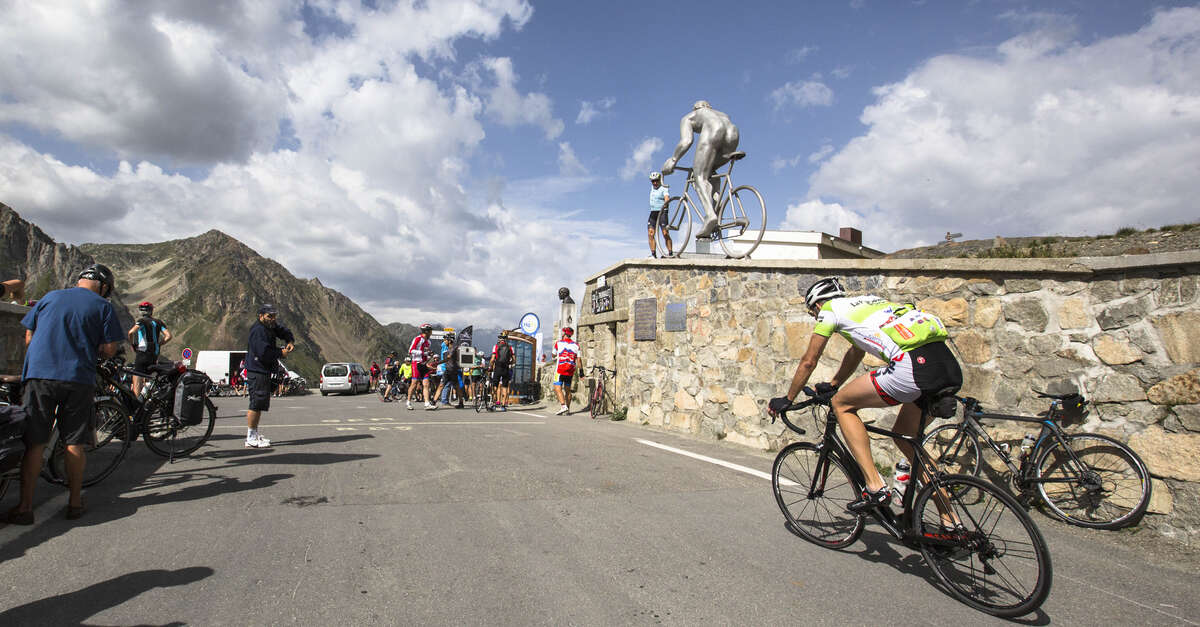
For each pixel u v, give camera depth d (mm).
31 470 4105
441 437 8547
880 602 3301
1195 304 4605
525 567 3566
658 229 12484
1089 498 4930
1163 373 4730
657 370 10828
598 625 2883
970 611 3252
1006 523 3203
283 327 7586
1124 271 5023
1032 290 5629
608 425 10977
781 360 8312
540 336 18500
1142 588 3672
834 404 4027
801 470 4395
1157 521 4621
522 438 8562
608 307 13148
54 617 2791
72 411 4305
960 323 6137
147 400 6391
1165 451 4648
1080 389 5227
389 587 3225
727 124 10766
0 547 3691
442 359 15414
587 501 5066
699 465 6820
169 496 4953
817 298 4109
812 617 3074
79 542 3807
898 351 3672
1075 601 3445
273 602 3006
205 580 3250
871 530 4578
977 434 5559
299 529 4121
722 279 9367
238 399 26062
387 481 5574
